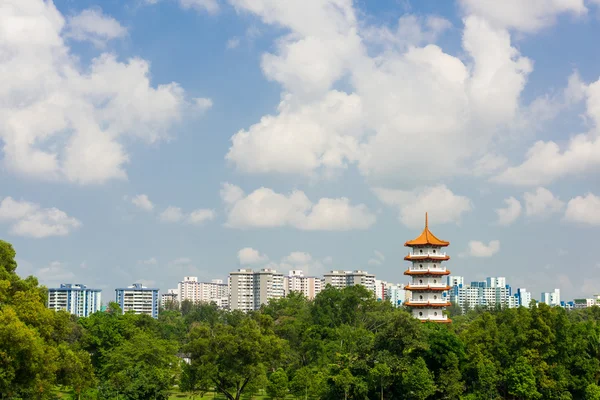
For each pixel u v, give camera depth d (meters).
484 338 132.12
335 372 125.69
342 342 155.25
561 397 123.31
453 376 119.94
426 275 159.38
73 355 96.56
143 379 121.94
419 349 124.56
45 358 86.00
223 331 128.12
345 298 183.50
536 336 128.38
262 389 167.62
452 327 160.88
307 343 166.50
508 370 124.56
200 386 126.88
